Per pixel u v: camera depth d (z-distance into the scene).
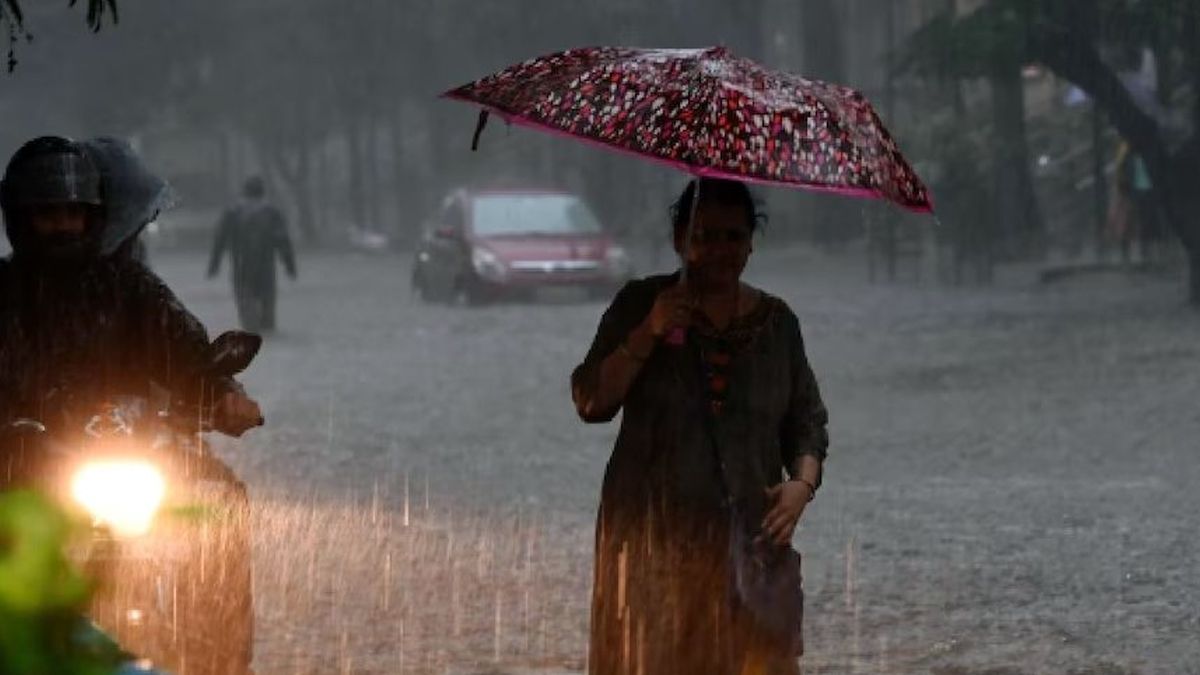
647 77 11.59
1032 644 18.45
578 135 11.41
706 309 12.11
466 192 77.31
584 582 21.48
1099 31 59.53
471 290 73.69
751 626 12.01
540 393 43.44
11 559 10.64
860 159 11.45
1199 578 21.38
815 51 105.56
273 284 62.03
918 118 80.19
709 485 12.00
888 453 32.94
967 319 58.25
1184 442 32.84
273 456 33.00
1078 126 100.94
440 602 20.33
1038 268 79.25
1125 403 37.75
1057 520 25.44
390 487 29.36
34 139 13.09
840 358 48.31
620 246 75.19
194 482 13.03
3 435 12.58
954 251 76.00
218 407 13.19
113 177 14.97
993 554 23.05
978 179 75.31
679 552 12.01
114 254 13.58
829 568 22.38
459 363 50.97
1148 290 65.81
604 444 34.88
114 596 11.86
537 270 73.00
